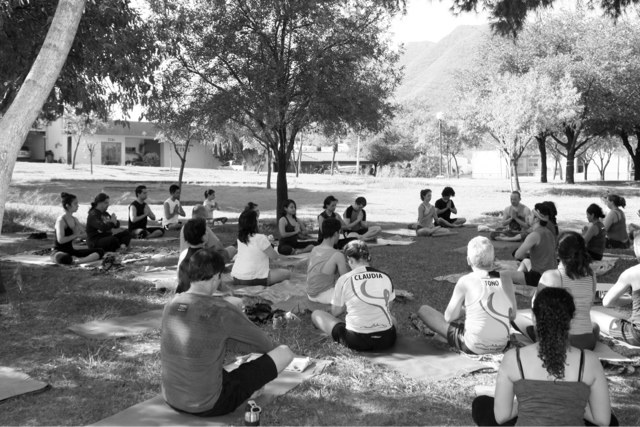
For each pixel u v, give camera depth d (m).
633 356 5.31
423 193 14.21
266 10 13.72
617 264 9.58
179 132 15.93
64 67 9.91
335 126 15.00
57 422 4.01
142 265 9.73
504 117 25.52
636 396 4.50
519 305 6.92
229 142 20.77
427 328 5.98
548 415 2.96
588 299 5.13
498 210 21.80
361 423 4.05
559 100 25.83
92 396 4.45
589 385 3.04
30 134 52.72
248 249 7.91
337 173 58.66
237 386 4.00
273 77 13.85
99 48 9.53
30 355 5.34
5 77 10.03
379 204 25.03
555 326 3.03
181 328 3.89
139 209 13.40
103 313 6.65
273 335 5.84
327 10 13.71
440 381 4.75
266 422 4.03
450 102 34.72
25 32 9.64
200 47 14.00
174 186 14.77
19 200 20.80
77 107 10.75
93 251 10.25
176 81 14.16
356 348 5.40
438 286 8.22
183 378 3.89
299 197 28.66
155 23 11.28
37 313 6.68
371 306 5.36
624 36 30.28
